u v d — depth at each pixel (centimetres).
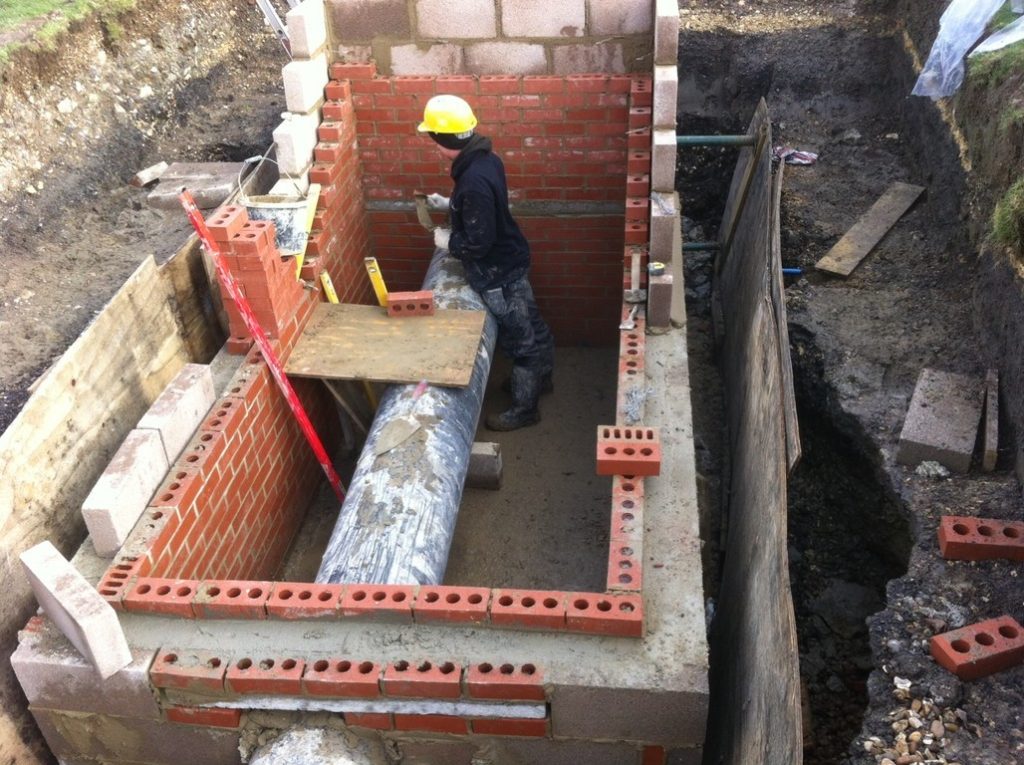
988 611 376
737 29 820
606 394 712
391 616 369
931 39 687
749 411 527
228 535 485
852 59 790
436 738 371
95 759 412
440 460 483
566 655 356
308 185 596
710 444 658
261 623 379
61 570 366
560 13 597
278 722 378
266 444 529
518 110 632
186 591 386
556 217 684
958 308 548
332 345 555
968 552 393
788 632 304
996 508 420
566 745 369
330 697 361
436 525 449
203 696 370
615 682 345
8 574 405
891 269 603
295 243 554
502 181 567
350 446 652
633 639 361
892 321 552
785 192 698
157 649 372
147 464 425
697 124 838
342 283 645
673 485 434
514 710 356
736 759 361
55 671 373
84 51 753
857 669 466
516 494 623
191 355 570
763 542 394
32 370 544
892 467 456
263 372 519
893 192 668
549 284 723
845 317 562
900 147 736
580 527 595
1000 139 523
